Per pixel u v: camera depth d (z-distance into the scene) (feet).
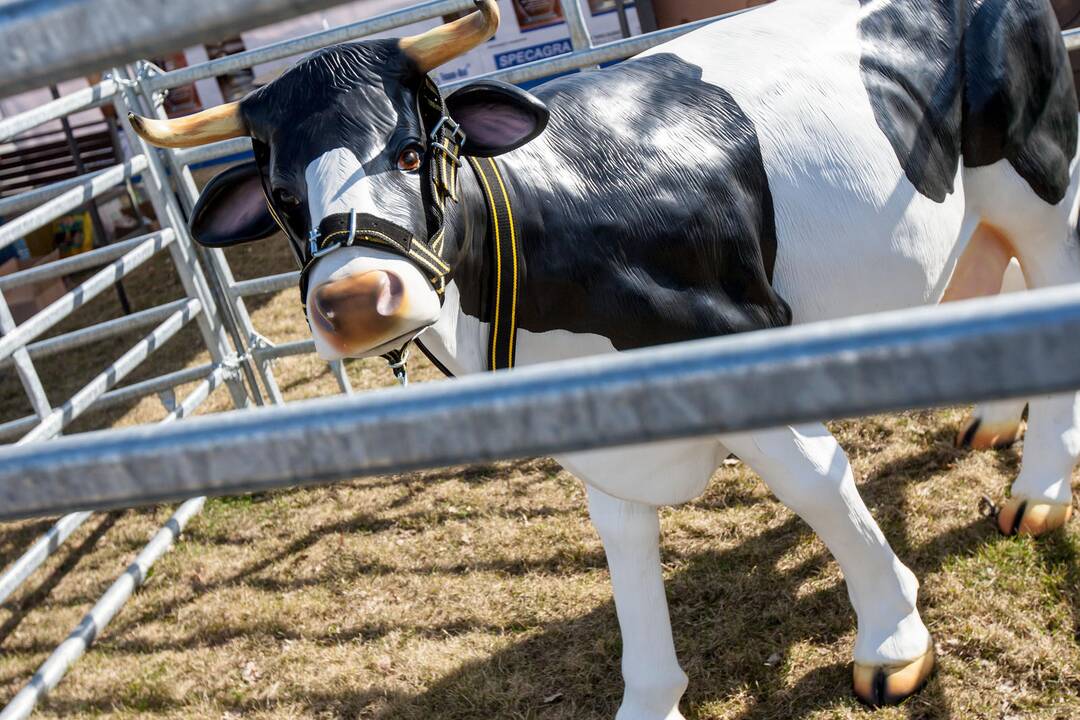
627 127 7.11
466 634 11.13
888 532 10.96
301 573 13.16
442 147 5.86
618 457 7.32
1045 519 10.34
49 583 14.71
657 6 24.90
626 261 6.74
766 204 7.43
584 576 11.61
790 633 9.93
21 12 1.79
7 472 2.18
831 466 7.86
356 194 5.53
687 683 8.97
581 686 9.96
